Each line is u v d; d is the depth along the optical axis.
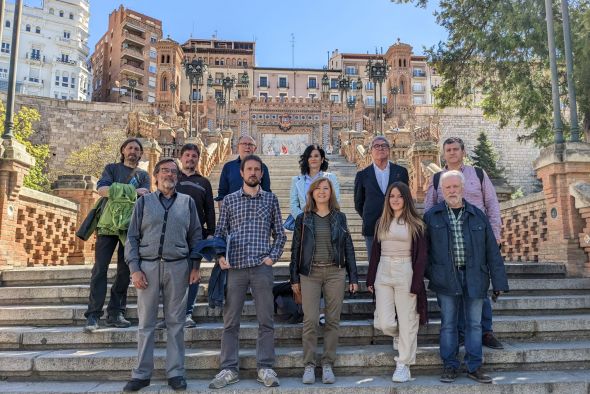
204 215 6.06
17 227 7.73
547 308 5.88
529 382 4.46
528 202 8.68
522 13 13.10
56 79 72.19
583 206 6.77
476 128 40.97
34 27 71.81
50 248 8.98
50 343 5.13
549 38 7.57
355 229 11.07
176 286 4.45
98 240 5.46
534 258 8.53
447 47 16.12
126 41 71.38
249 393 4.29
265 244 4.73
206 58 73.06
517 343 5.29
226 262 4.52
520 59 14.32
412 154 13.27
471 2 14.69
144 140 13.20
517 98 15.00
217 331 5.23
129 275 5.54
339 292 4.66
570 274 6.94
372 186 5.83
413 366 4.84
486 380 4.43
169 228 4.51
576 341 5.37
